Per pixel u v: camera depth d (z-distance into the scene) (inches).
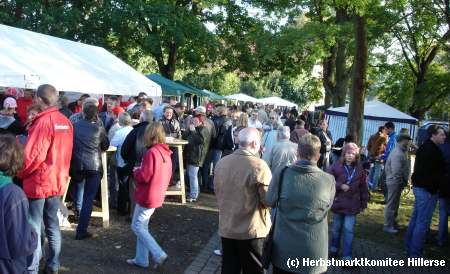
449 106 1169.4
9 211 116.1
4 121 255.0
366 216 386.9
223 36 1018.1
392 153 339.0
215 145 425.7
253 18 1001.5
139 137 284.2
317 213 146.3
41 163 178.7
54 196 187.3
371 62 1026.1
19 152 123.2
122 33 906.1
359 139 469.4
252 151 168.9
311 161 152.2
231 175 164.6
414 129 746.8
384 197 456.1
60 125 184.7
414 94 1028.5
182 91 804.0
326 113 778.2
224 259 168.2
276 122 442.6
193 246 262.1
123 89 474.0
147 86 516.1
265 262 151.4
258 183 161.5
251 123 461.1
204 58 1007.0
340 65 860.0
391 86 1135.6
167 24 853.8
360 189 251.0
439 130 264.2
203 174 431.5
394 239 321.7
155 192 207.6
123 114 322.0
